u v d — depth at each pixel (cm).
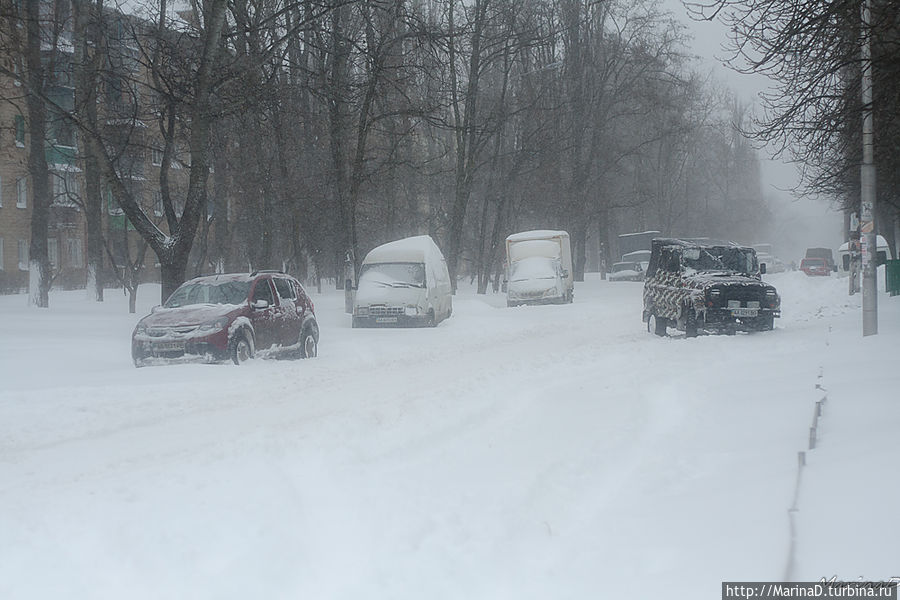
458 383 3203
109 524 1419
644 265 14488
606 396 2830
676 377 3225
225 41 5903
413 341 5316
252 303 4197
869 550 1146
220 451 2050
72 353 4312
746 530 1300
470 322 6681
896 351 3394
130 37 6116
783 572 1105
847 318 5688
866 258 4197
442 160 11944
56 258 12212
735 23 3762
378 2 6066
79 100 6600
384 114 7250
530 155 10675
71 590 1126
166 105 5556
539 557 1255
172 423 2567
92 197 8312
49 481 1827
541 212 12006
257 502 1551
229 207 11112
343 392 3119
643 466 1819
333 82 6369
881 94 4203
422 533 1366
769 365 3425
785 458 1752
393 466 1864
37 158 7275
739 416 2334
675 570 1159
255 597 1097
